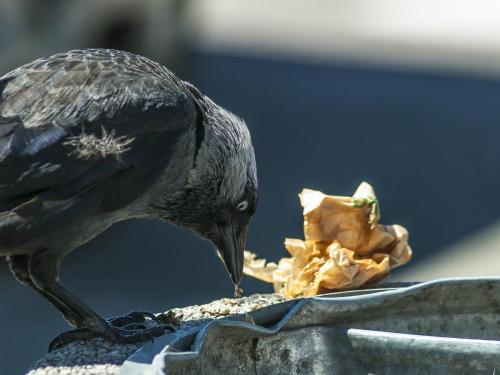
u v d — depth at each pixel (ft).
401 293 17.04
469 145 66.13
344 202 20.04
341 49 90.58
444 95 76.74
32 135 19.43
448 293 17.30
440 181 60.49
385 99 76.07
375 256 20.21
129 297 46.91
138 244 53.52
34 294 48.14
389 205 57.31
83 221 19.89
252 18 104.01
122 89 20.68
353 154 65.10
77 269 50.62
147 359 15.20
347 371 16.51
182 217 23.62
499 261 46.83
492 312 17.44
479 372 15.81
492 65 84.02
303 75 82.12
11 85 20.31
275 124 70.90
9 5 47.91
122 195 20.33
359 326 17.10
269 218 54.75
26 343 43.21
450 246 51.13
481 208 56.34
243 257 24.06
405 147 66.23
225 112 24.02
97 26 51.72
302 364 16.61
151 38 55.52
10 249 19.47
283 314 16.84
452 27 96.63
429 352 15.97
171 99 21.36
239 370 16.19
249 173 24.31
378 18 101.96
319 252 20.02
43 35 49.03
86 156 19.75
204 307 19.94
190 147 22.47
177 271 49.98
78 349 17.65
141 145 20.54
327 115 72.64
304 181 60.64
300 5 108.88
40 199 19.30
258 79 80.94
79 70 20.68
